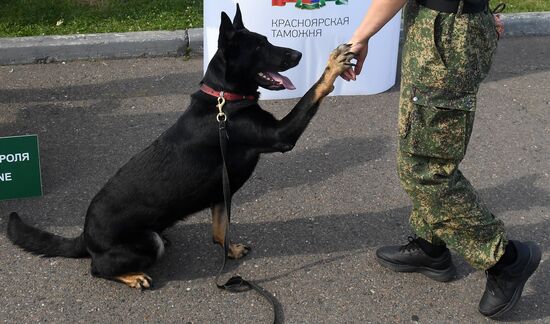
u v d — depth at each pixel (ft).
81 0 22.52
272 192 13.92
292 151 15.44
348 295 11.03
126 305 10.85
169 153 10.93
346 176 14.49
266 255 12.03
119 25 21.03
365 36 9.67
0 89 18.10
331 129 16.38
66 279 11.45
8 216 13.07
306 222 12.94
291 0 16.37
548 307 10.69
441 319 10.51
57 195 13.82
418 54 9.14
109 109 17.22
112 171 14.66
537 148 15.61
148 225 10.96
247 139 10.86
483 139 15.97
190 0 22.71
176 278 11.48
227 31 10.50
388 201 13.58
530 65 19.97
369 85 17.93
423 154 9.55
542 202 13.53
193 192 10.98
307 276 11.48
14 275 11.51
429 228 10.56
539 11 22.40
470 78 9.15
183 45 20.21
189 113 10.99
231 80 10.72
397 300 10.91
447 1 8.87
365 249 12.16
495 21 9.70
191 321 10.51
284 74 17.21
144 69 19.43
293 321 10.48
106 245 10.86
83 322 10.49
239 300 10.94
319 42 16.99
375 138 16.01
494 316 10.38
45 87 18.29
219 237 12.00
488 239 10.04
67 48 19.63
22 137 13.20
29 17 21.33
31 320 10.52
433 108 9.18
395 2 9.28
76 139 15.85
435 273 11.24
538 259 10.22
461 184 9.77
